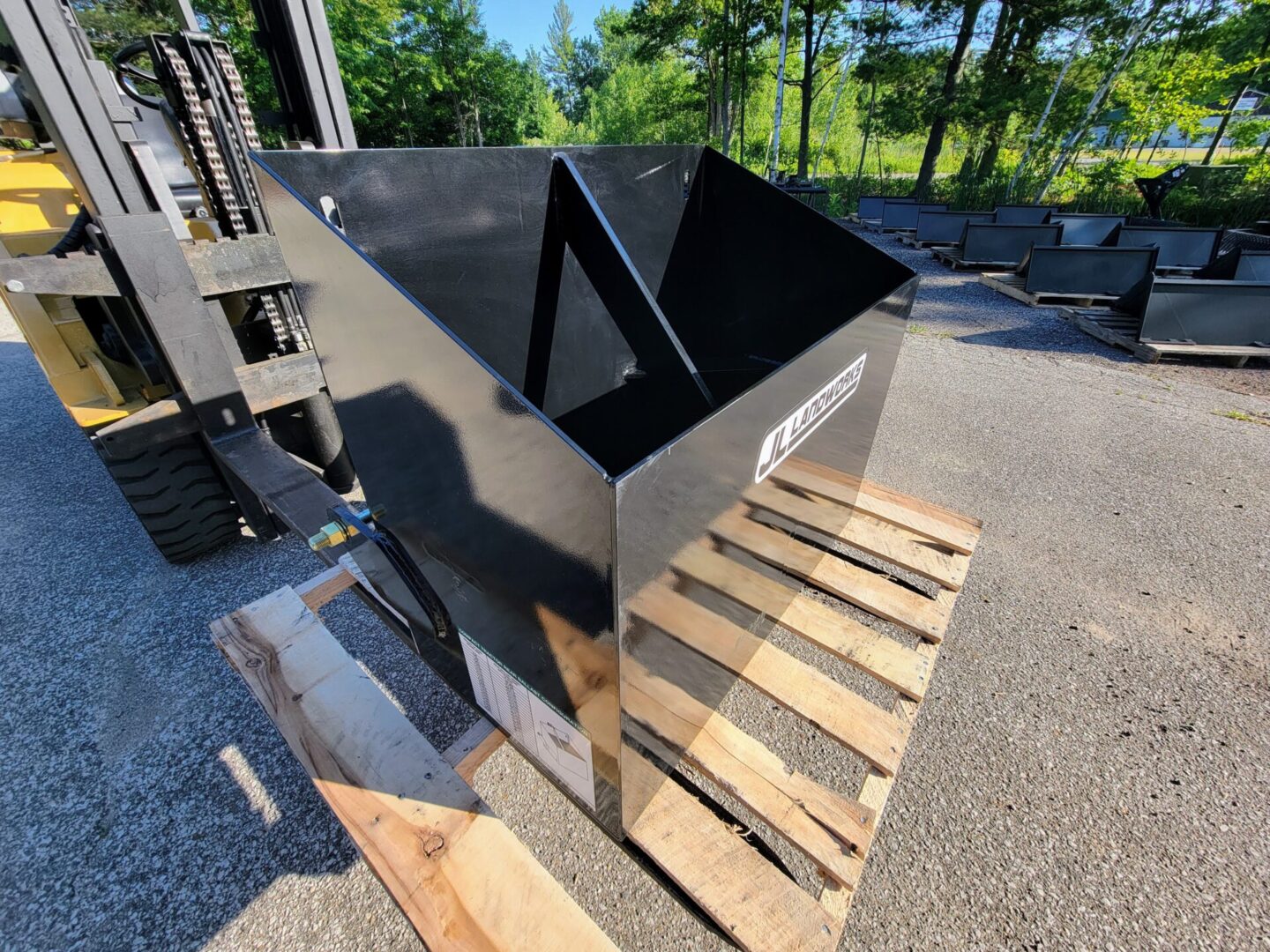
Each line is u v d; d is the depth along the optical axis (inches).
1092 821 54.1
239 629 54.1
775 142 519.5
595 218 59.9
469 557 36.5
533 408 25.0
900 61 597.6
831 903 38.0
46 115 54.7
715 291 81.4
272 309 78.0
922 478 114.5
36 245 81.1
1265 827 53.6
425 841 38.4
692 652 39.8
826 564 67.2
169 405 65.9
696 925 47.3
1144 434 133.1
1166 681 68.9
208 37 70.1
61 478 116.3
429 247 50.1
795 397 41.9
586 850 52.4
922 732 62.9
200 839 52.7
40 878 49.9
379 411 37.0
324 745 44.6
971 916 47.1
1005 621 78.2
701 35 718.5
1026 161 558.3
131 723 63.9
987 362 183.6
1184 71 471.8
